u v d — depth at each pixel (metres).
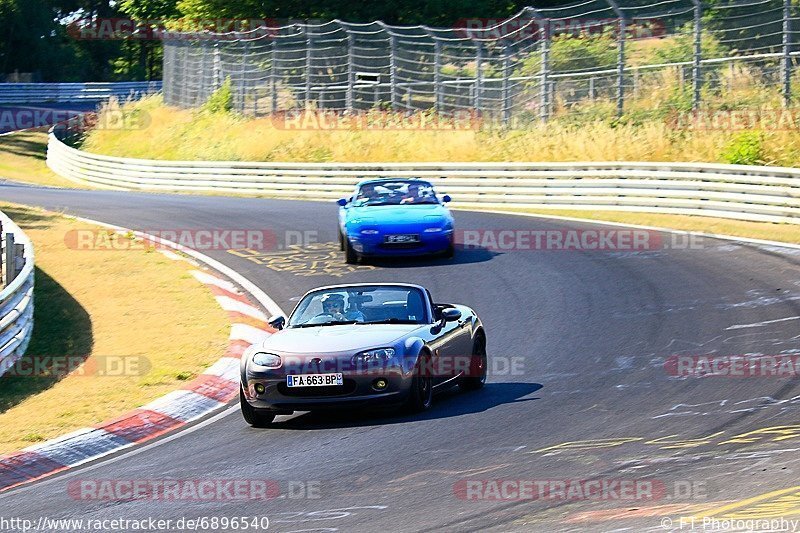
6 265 60.84
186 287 65.12
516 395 38.78
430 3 177.38
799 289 55.59
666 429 31.52
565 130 116.56
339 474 28.61
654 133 106.62
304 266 72.50
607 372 41.66
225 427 36.88
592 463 27.91
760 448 28.22
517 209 97.19
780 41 131.88
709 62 108.88
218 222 92.44
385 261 73.25
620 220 85.62
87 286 65.56
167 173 134.12
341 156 134.12
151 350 50.41
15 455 33.41
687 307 53.59
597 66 135.12
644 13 140.12
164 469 31.09
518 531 22.39
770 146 98.19
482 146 121.88
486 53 145.12
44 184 155.75
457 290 62.56
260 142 144.12
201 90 175.38
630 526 22.12
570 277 64.06
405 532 22.91
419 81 150.38
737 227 78.50
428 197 76.06
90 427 36.56
